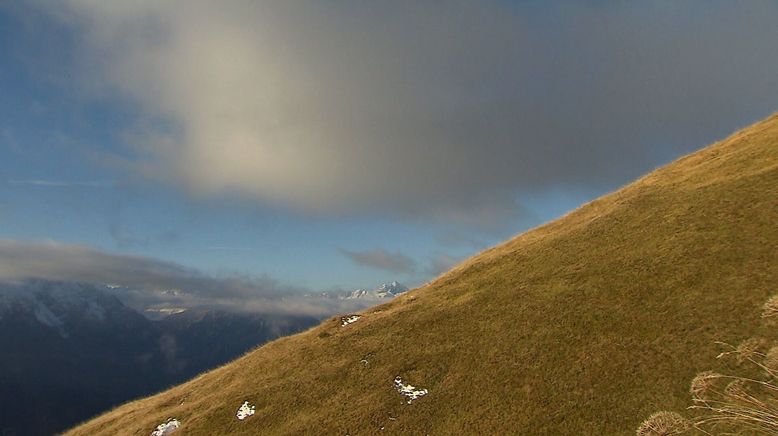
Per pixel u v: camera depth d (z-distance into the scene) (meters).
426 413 36.03
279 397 45.00
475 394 35.84
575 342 35.94
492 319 44.22
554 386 32.88
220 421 44.41
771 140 50.78
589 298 40.06
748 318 29.45
